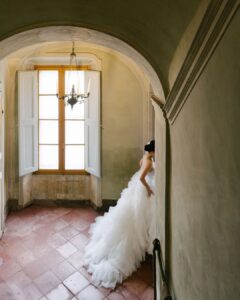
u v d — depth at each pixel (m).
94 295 3.40
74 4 1.88
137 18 1.86
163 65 2.10
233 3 0.93
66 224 5.09
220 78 1.11
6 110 5.27
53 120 5.69
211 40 1.16
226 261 1.10
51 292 3.44
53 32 2.26
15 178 5.50
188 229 1.72
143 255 3.97
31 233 4.77
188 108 1.64
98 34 2.23
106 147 5.48
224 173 1.10
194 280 1.60
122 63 5.26
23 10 1.91
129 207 3.99
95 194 5.60
